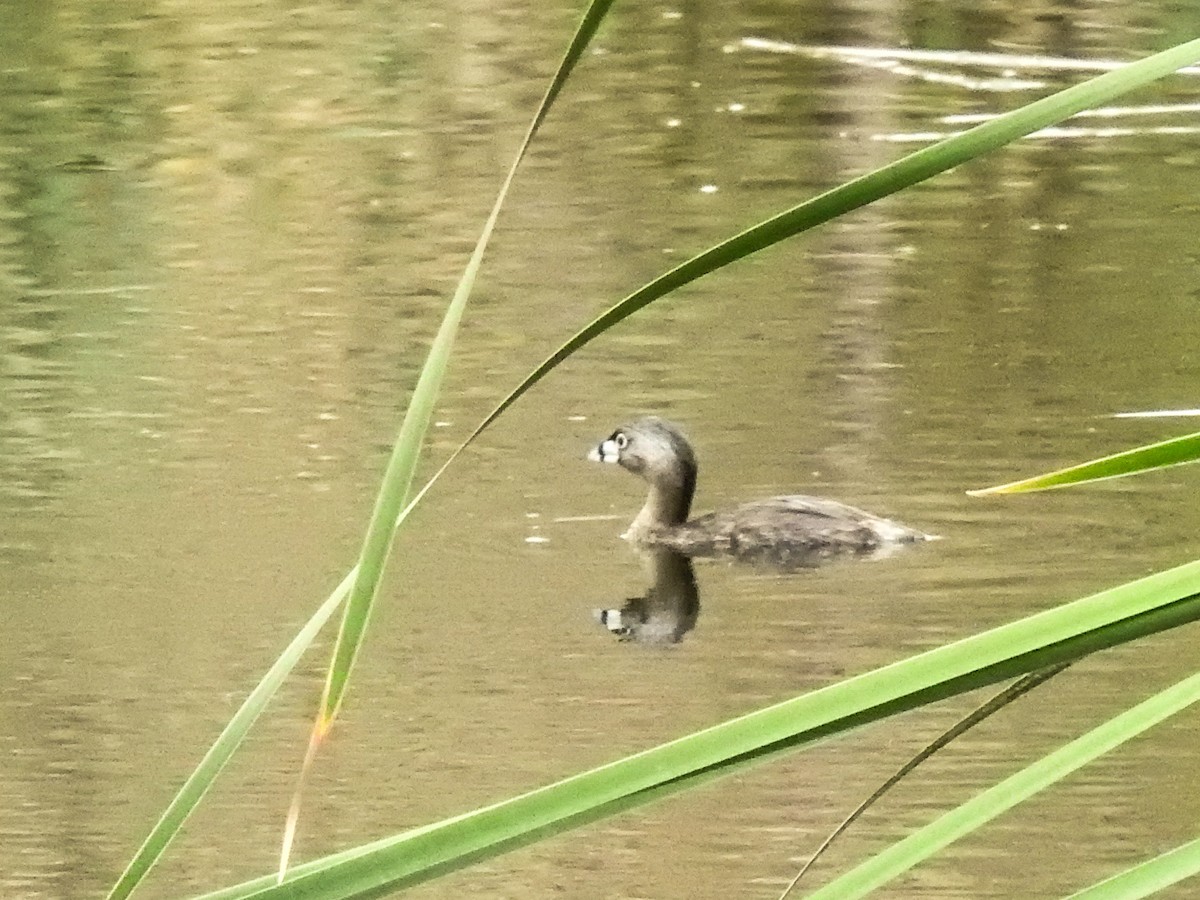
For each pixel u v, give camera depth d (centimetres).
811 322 1614
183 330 1631
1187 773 845
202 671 1015
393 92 2356
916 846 284
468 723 945
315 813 859
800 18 2570
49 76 2431
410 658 1021
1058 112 272
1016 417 1365
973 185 1991
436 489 1279
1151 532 1144
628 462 1194
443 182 2067
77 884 802
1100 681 943
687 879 781
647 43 2519
